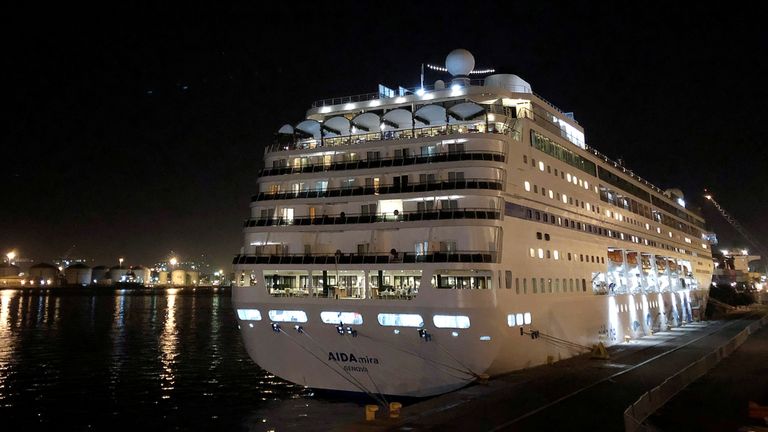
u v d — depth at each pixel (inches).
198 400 1510.8
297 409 1325.0
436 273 1205.1
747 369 1403.8
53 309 5935.0
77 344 2822.3
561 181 1651.1
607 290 1886.1
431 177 1337.4
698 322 3080.7
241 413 1358.3
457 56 1657.2
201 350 2618.1
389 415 914.7
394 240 1312.7
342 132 1535.4
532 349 1357.0
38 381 1802.4
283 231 1386.6
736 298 5014.8
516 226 1346.0
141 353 2493.8
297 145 1550.2
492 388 1114.1
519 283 1314.0
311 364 1326.3
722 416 965.2
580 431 823.1
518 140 1444.4
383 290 1264.8
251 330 1371.8
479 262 1187.3
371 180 1371.8
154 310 6131.9
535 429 829.8
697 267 3383.4
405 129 1485.0
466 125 1465.3
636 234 2309.3
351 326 1249.4
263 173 1472.7
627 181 2331.4
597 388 1114.7
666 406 1023.0
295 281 1382.9
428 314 1181.7
